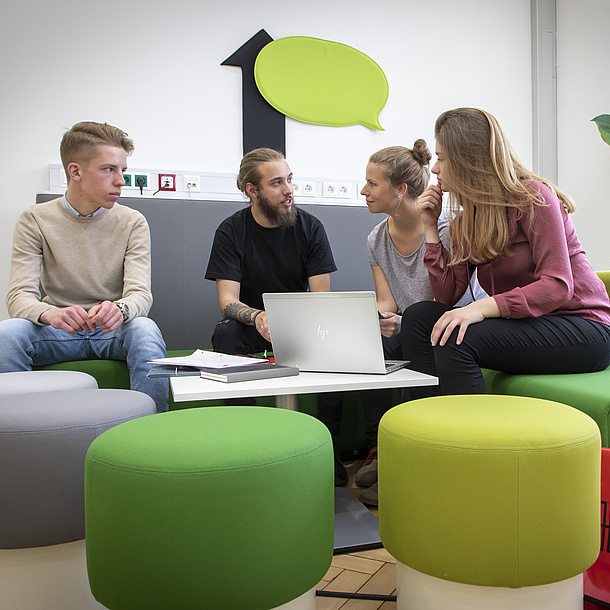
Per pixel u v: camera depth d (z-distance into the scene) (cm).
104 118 292
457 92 343
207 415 110
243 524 86
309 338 147
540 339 148
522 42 354
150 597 86
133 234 218
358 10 327
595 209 329
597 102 324
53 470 108
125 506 87
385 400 192
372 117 327
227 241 223
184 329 267
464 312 148
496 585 92
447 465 93
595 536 98
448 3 342
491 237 154
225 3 307
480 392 147
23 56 283
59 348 198
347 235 285
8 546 107
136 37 296
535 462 91
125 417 118
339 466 191
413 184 201
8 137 281
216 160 306
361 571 133
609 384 140
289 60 315
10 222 282
